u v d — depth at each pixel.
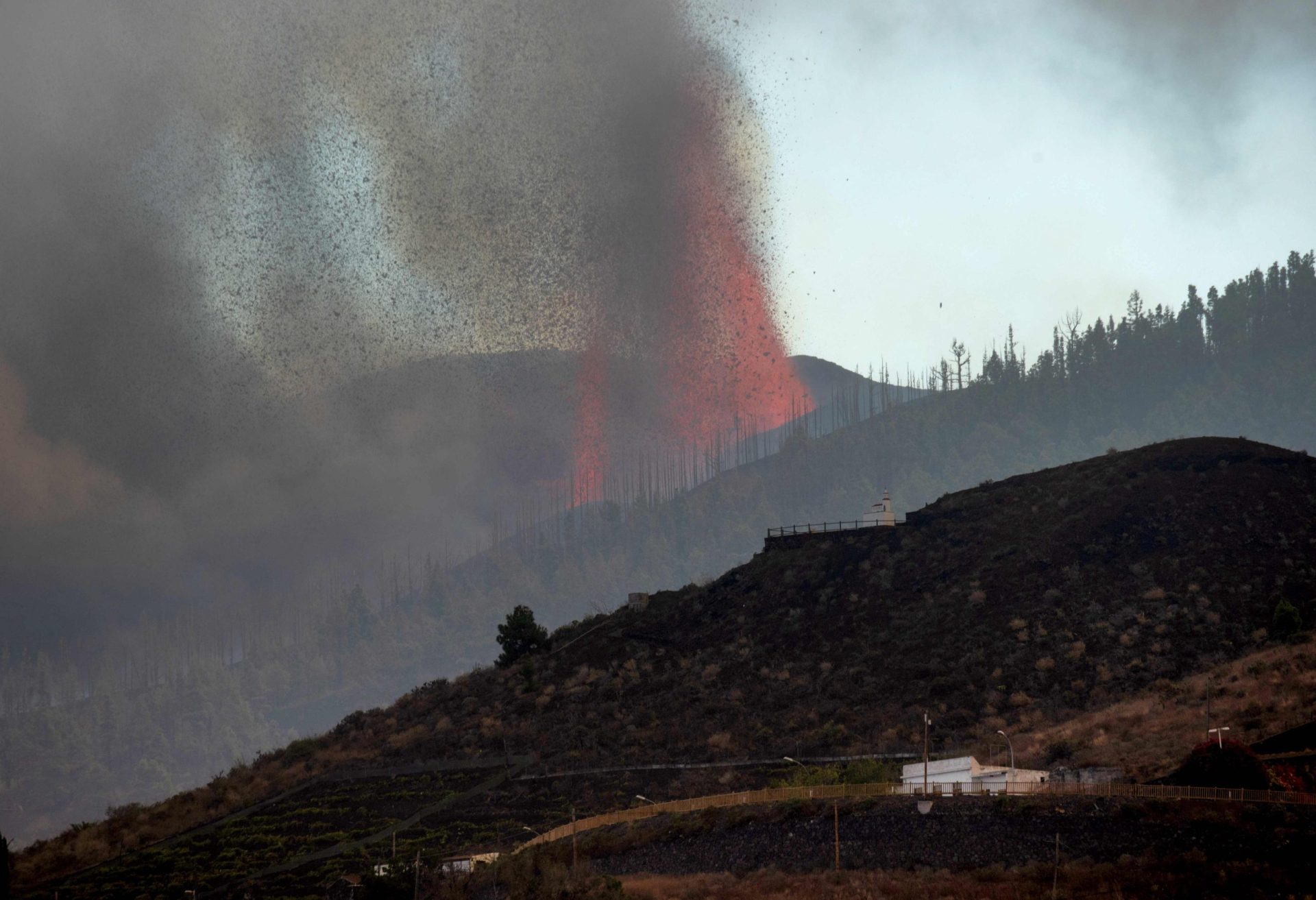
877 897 176.38
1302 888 158.12
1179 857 171.38
